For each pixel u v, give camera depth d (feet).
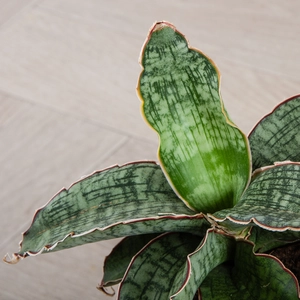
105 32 6.43
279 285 2.32
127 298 2.34
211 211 2.45
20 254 2.28
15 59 6.29
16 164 5.30
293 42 6.02
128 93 5.77
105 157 5.23
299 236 2.47
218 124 2.32
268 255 2.32
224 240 2.40
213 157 2.37
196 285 2.28
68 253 4.58
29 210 4.92
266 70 5.76
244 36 6.16
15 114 5.72
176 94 2.25
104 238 2.34
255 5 6.49
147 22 6.49
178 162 2.37
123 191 2.44
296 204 2.25
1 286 4.42
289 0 6.48
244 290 2.40
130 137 5.37
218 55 5.99
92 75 6.00
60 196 2.42
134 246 2.75
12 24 6.68
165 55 2.16
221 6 6.55
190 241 2.48
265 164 2.54
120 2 6.76
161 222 2.27
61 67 6.13
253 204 2.32
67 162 5.24
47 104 5.77
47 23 6.62
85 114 5.62
